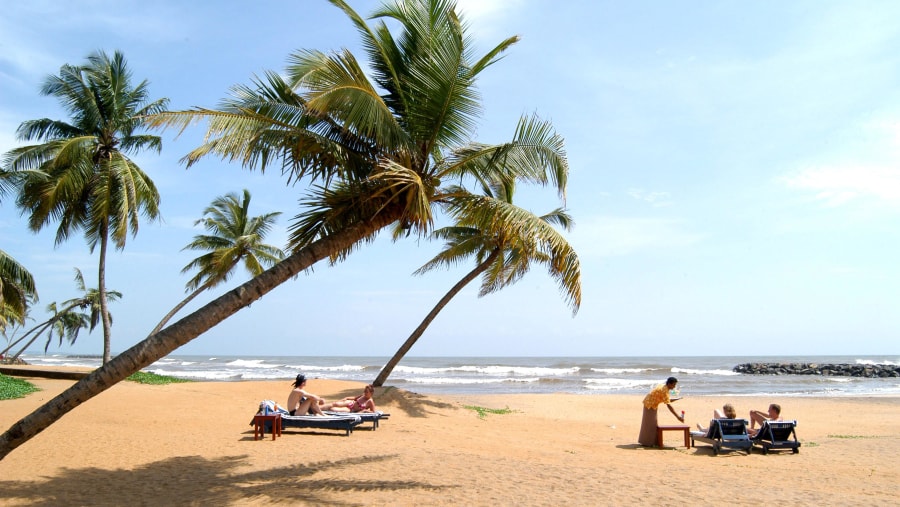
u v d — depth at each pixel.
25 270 20.30
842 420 17.47
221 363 89.88
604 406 20.84
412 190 7.27
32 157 19.67
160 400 16.41
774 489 7.04
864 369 60.75
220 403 16.31
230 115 7.33
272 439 10.43
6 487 6.57
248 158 7.62
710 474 8.10
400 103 8.73
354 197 7.78
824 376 61.31
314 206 7.87
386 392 18.78
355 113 7.31
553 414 18.11
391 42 8.67
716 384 43.72
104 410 13.84
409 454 9.15
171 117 7.04
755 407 21.44
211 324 6.25
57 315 46.84
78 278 46.59
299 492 6.50
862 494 6.86
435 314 20.27
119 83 21.59
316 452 9.16
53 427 11.09
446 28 7.89
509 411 18.41
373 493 6.51
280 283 6.82
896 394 32.81
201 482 6.99
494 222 7.83
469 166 9.21
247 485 6.86
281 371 60.91
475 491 6.64
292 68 7.36
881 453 10.43
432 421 14.67
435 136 8.21
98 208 20.28
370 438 10.98
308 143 7.73
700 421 17.02
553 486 6.96
